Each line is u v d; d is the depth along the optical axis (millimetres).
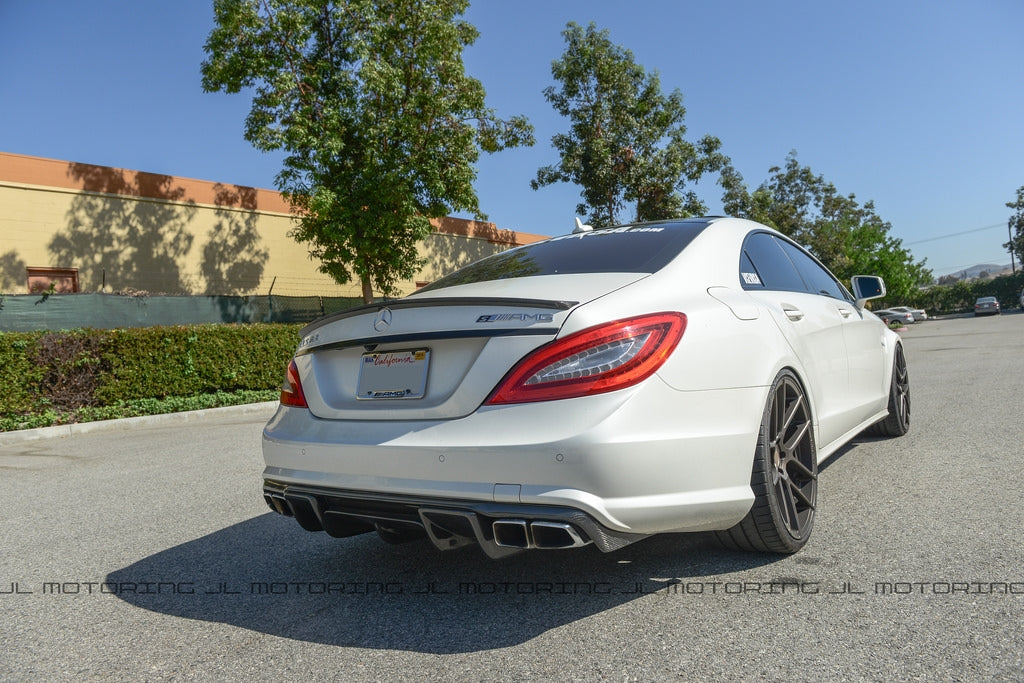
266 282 19031
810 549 2920
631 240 3164
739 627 2254
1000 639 2051
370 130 15797
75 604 2883
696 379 2410
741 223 3498
